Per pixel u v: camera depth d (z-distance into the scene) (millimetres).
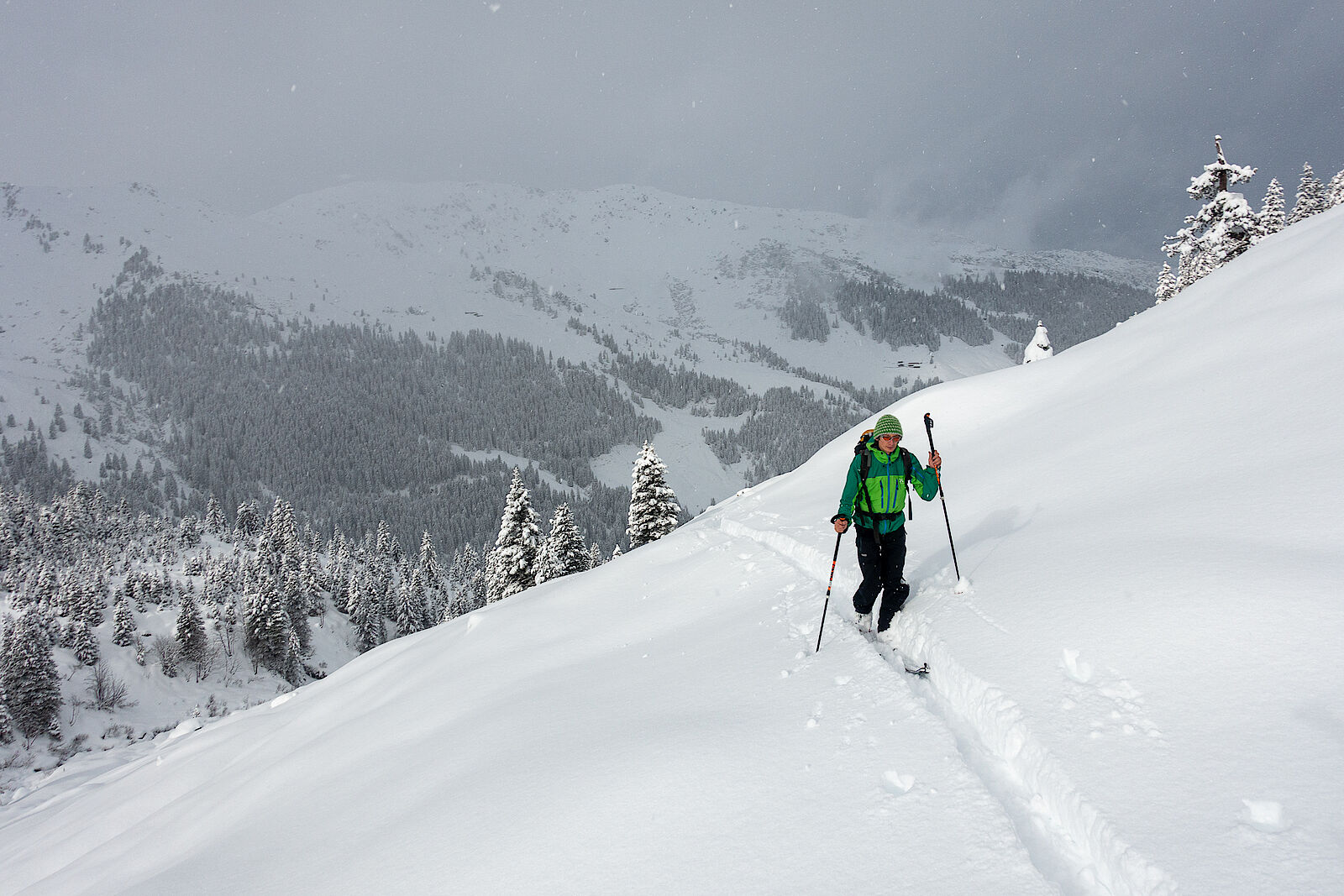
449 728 7910
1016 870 3121
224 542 146750
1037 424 12992
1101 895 3027
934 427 16469
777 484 22047
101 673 75812
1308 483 6035
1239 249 29828
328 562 137125
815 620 7133
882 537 6316
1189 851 2848
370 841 5590
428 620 104375
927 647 5555
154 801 13602
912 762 4148
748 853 3732
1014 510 8641
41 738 66875
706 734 5191
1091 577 5660
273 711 16703
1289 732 3340
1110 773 3469
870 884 3260
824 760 4426
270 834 7051
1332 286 10953
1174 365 12094
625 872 3895
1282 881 2570
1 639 72688
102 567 102938
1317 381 8398
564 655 9523
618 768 5055
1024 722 4066
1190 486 7113
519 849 4461
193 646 83312
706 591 10164
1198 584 4902
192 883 6355
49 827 15812
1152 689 4008
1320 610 4160
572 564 37719
